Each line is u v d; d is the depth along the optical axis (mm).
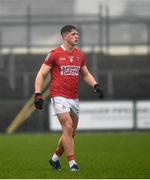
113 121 74562
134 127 74688
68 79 27797
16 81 81250
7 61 83062
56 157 29328
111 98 79938
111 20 85500
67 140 27531
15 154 41906
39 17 86250
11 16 86000
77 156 39656
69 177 25984
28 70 83375
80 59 28125
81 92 81000
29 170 29656
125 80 81625
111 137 63812
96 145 52062
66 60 27812
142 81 81625
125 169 29938
